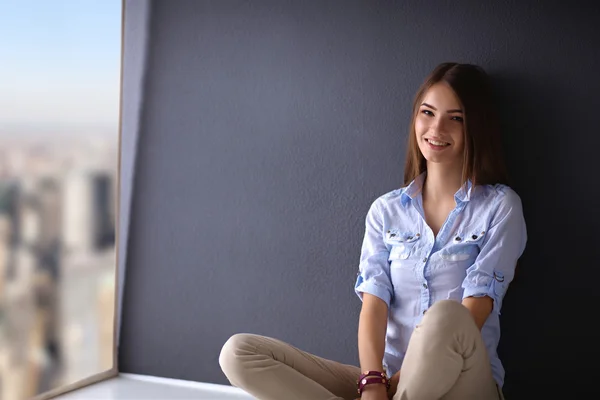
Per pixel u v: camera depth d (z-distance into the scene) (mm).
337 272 3002
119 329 3367
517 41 2717
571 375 2686
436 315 2041
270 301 3111
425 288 2469
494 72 2752
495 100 2738
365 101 2938
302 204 3049
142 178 3307
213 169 3186
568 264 2682
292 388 2256
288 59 3047
